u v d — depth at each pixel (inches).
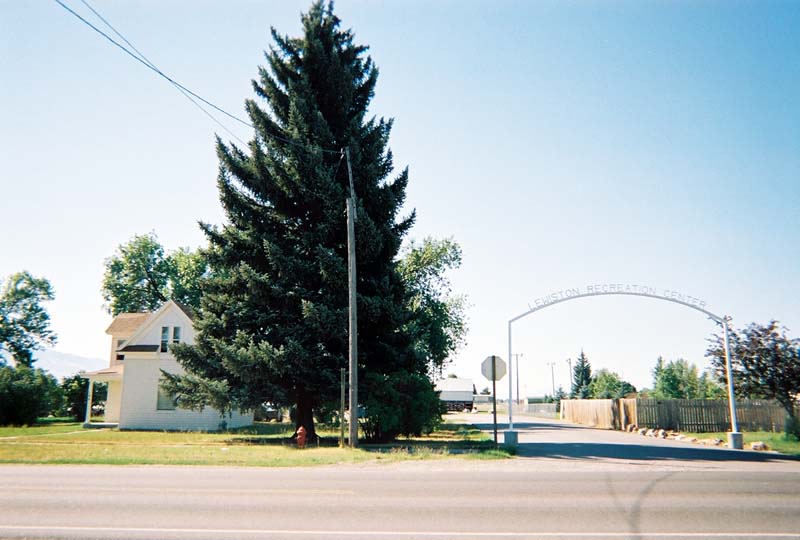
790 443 920.9
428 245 2126.0
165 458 632.4
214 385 912.9
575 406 2064.5
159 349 1326.3
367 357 974.4
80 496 377.4
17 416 1438.2
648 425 1317.7
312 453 709.9
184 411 1274.6
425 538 276.1
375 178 960.3
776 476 522.9
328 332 896.3
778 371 964.0
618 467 595.8
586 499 383.2
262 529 290.2
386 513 330.3
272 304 956.6
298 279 949.8
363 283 986.1
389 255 993.5
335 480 468.4
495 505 357.7
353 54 1064.8
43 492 394.0
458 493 402.0
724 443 934.4
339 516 321.1
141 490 403.9
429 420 967.0
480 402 5236.2
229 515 320.8
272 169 934.4
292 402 950.4
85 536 274.1
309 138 960.3
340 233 956.0
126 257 2437.3
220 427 1270.9
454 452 742.5
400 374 961.5
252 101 981.8
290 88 975.6
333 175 949.8
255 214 978.7
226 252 967.6
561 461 653.9
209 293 992.9
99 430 1235.9
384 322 952.3
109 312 2452.0
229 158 962.7
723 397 1451.8
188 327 1336.1
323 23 1038.4
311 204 948.6
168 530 286.5
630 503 370.9
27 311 2790.4
